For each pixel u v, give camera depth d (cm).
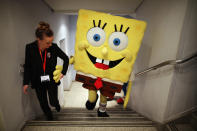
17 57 186
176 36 190
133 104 344
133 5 352
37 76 179
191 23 180
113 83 219
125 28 197
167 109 212
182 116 199
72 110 298
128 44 201
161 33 228
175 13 192
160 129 193
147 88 271
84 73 224
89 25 204
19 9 189
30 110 225
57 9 366
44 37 155
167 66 206
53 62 183
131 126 198
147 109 266
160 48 230
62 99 456
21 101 199
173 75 197
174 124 191
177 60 183
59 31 418
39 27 157
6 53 164
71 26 591
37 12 253
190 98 208
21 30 194
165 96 212
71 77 632
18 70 190
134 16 415
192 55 174
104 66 212
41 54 173
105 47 205
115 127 195
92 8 375
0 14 152
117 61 211
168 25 208
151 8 272
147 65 278
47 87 191
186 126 187
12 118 177
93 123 202
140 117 244
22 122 198
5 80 163
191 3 172
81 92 557
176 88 204
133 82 356
